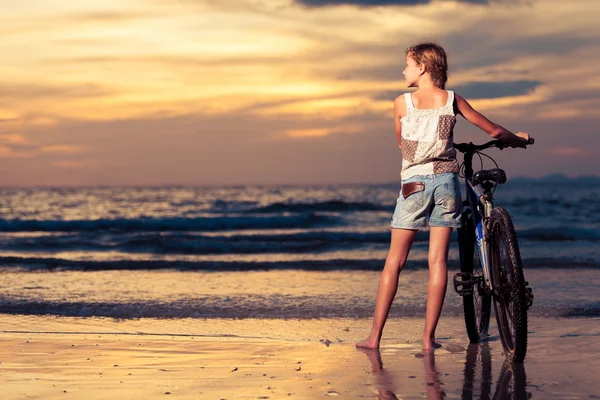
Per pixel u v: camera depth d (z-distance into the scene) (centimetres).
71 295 664
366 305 590
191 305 594
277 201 4422
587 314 524
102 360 373
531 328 466
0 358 378
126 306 589
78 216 2864
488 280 377
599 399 286
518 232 1480
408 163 401
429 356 381
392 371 343
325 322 509
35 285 746
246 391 304
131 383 320
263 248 1314
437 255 403
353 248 1324
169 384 318
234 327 488
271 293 672
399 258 411
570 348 395
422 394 297
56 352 396
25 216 2888
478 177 374
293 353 394
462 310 552
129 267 925
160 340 436
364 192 7519
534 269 835
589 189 9156
